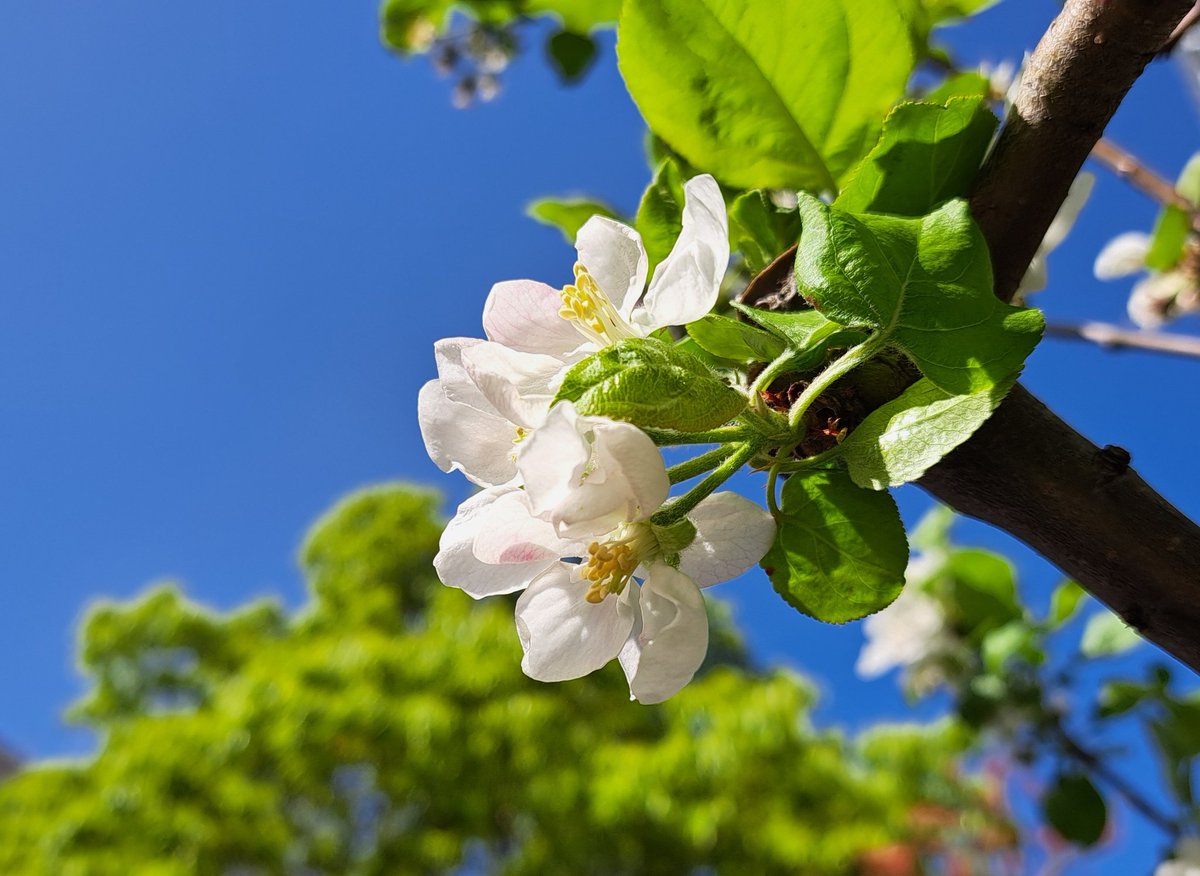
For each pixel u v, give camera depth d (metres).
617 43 0.18
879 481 0.14
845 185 0.17
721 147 0.19
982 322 0.13
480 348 0.15
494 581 0.15
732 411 0.14
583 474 0.13
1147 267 0.37
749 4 0.18
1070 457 0.15
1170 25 0.14
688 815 1.17
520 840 1.29
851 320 0.14
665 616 0.15
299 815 1.27
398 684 1.31
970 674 0.51
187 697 1.73
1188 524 0.15
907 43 0.18
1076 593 0.47
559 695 1.35
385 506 1.74
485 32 0.58
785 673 1.38
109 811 1.18
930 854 1.08
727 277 0.22
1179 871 0.41
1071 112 0.15
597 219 0.16
